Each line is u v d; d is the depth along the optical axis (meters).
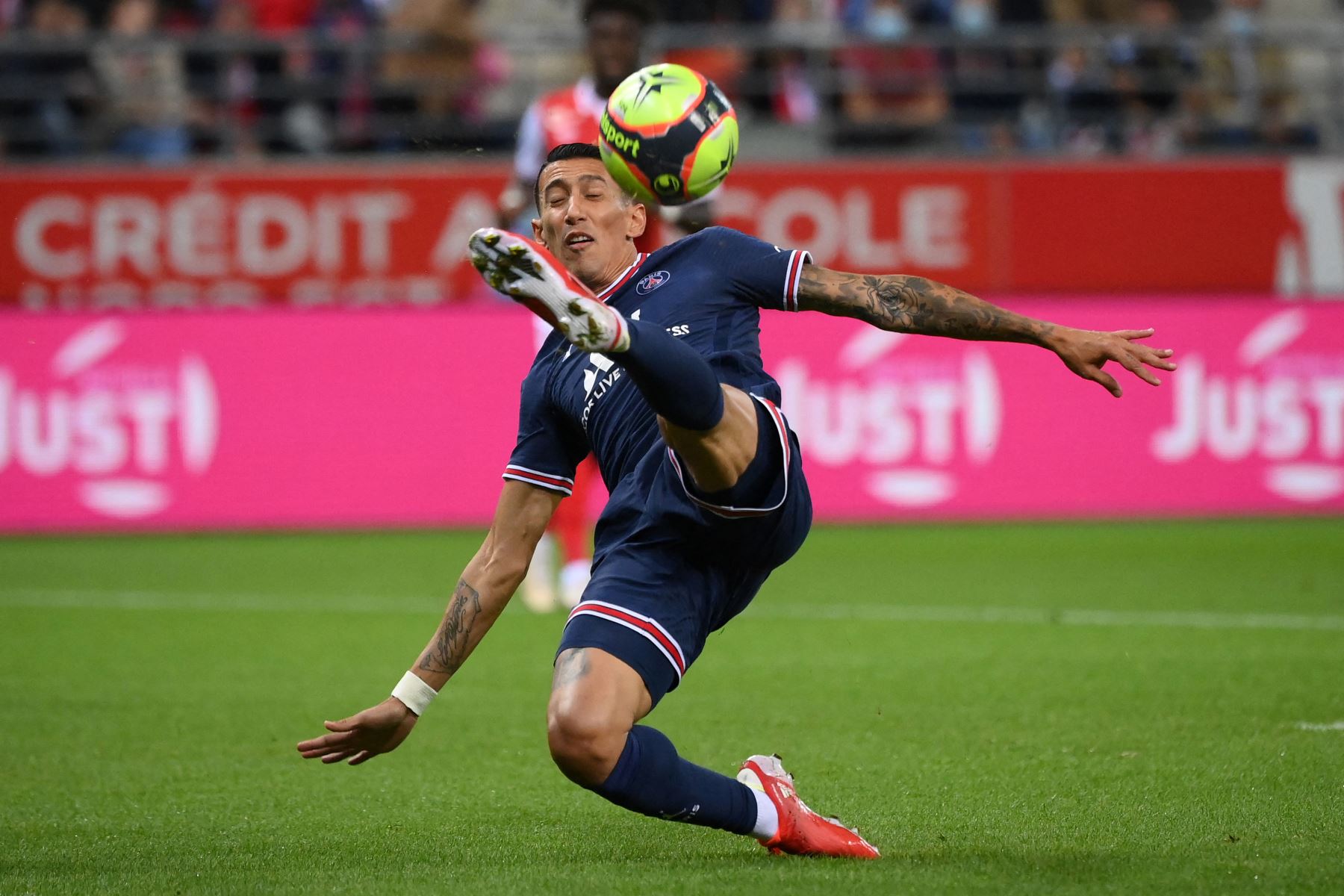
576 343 11.03
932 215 47.38
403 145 50.16
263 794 16.38
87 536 41.75
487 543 13.60
